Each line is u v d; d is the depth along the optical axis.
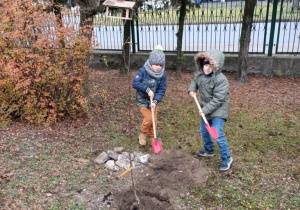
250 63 7.64
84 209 2.79
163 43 10.85
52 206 2.79
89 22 4.90
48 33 4.04
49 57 4.07
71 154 3.77
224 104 3.47
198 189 3.20
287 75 7.41
